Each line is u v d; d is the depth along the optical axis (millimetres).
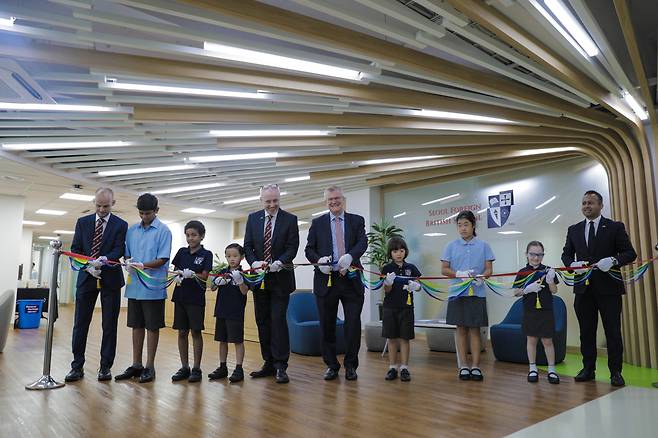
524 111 5223
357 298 4020
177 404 3125
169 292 9406
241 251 4223
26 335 7910
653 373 4598
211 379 3947
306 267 10258
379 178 8539
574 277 3998
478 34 3627
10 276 9469
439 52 4559
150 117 5008
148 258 3967
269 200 3990
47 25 3557
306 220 11516
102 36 3408
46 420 2758
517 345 5160
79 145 6109
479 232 7715
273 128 5754
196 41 3682
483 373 4473
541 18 3334
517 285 4211
